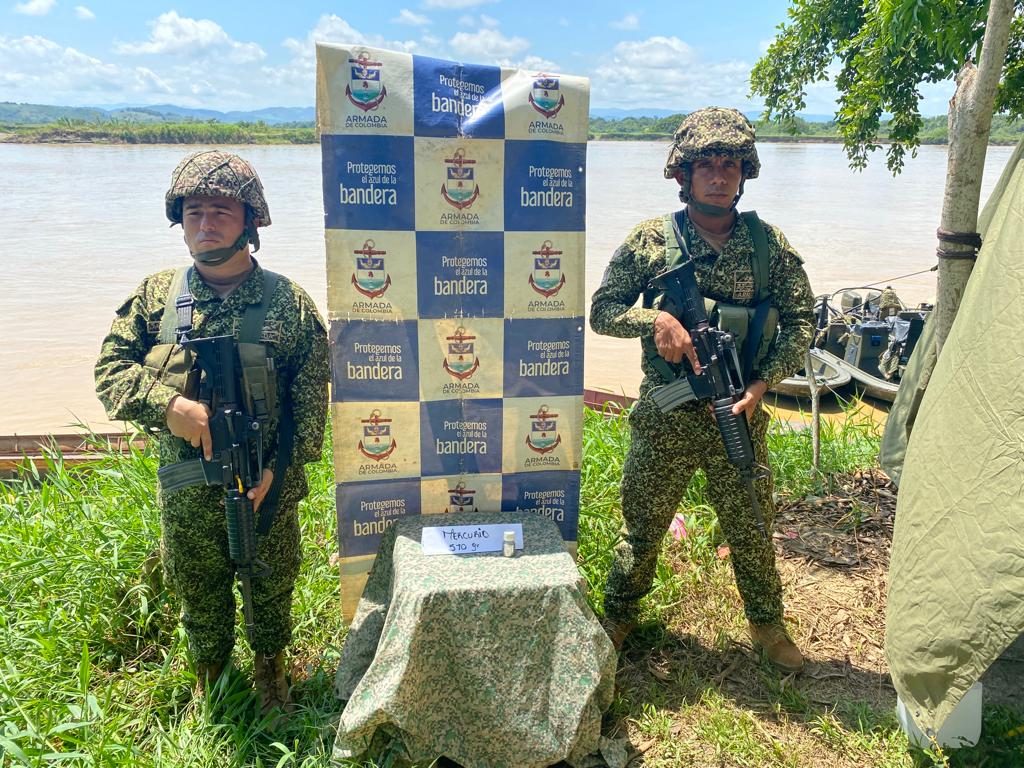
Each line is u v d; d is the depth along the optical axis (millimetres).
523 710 2732
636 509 3334
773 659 3443
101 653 3410
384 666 2676
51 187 42750
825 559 4340
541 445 3275
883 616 3844
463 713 2764
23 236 23328
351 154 2904
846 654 3576
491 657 2711
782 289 3164
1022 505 2445
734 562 3420
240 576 2756
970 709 2895
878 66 6109
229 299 2746
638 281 3211
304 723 2973
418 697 2689
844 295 10055
